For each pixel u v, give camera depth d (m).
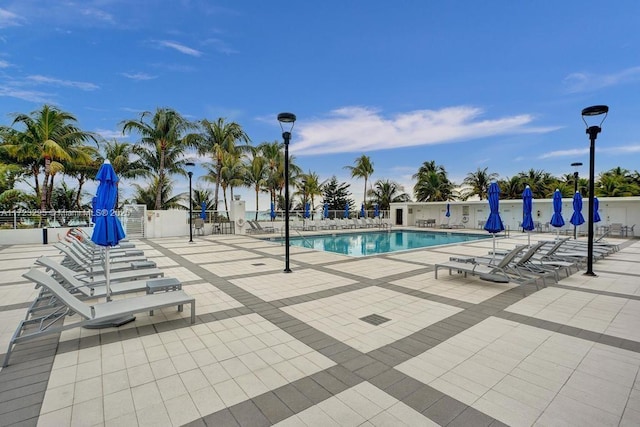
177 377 2.91
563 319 4.42
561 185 30.88
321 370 3.04
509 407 2.45
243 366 3.13
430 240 18.31
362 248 15.14
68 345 3.59
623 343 3.62
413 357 3.30
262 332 4.00
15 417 2.34
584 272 7.63
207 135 25.45
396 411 2.41
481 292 5.86
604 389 2.69
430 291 5.94
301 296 5.64
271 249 12.21
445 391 2.67
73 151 18.55
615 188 26.80
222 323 4.32
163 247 12.90
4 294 5.78
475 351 3.43
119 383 2.81
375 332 3.99
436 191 32.88
